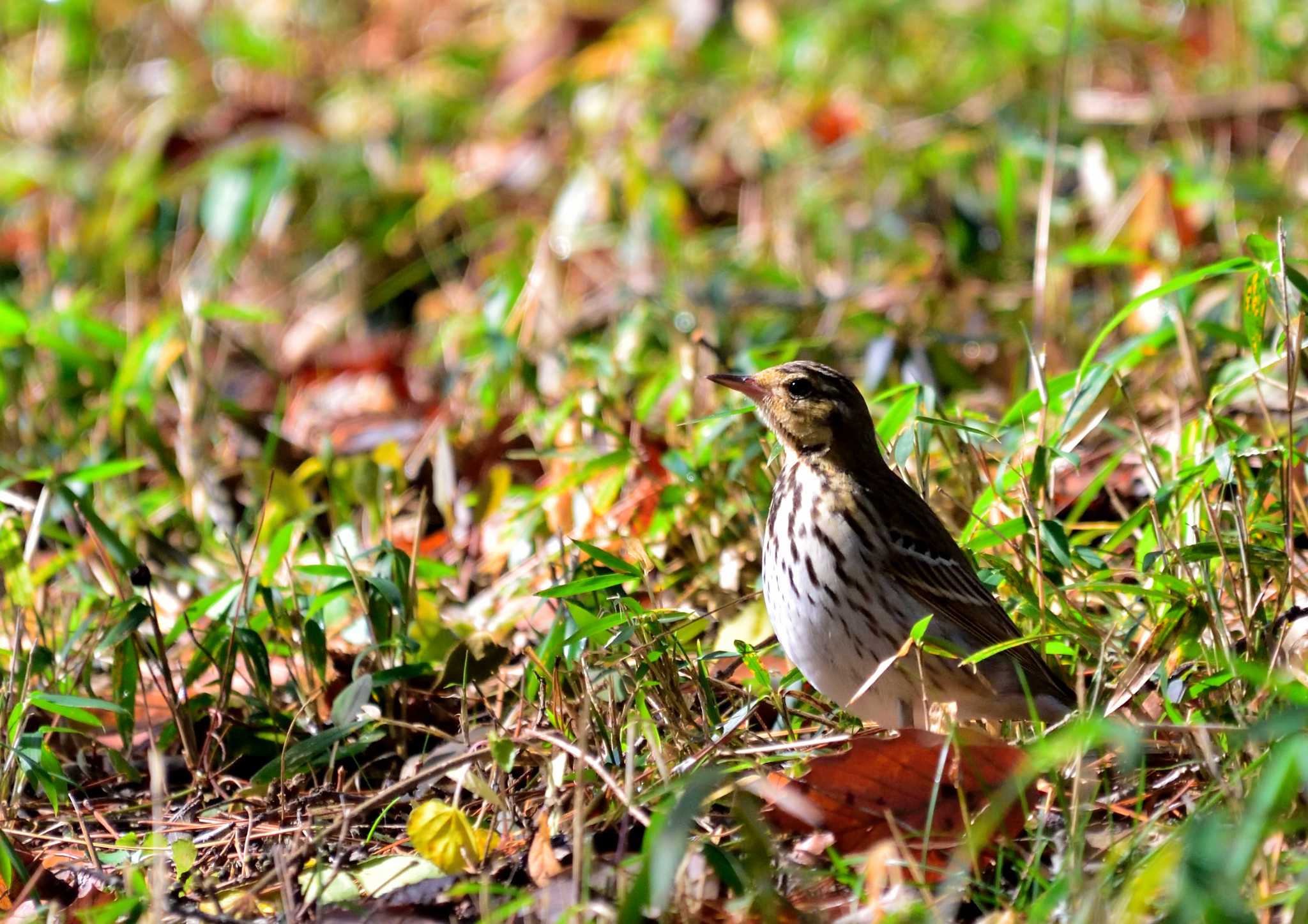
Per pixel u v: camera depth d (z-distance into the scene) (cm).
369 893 823
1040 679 945
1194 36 2002
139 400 1445
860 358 1516
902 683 957
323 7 2508
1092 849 775
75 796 1009
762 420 1052
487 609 1186
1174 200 1532
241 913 813
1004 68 1948
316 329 1855
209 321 1825
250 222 1948
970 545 1036
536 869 796
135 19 2492
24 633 1172
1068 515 1204
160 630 1033
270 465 1385
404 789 837
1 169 2170
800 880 771
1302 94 1802
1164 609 927
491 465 1420
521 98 2123
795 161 1872
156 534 1341
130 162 2081
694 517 1170
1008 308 1535
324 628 1088
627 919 689
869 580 950
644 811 820
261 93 2258
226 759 1025
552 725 937
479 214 1958
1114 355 1126
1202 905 630
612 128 1980
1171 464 1113
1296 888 675
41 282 1908
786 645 977
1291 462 942
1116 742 788
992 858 786
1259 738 691
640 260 1722
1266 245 1040
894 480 995
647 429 1316
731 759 872
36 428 1495
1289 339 952
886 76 2005
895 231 1709
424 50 2355
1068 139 1784
